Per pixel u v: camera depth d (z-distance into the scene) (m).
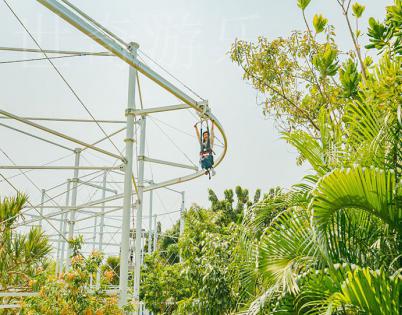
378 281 3.52
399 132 4.65
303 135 5.29
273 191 5.93
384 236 4.49
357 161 4.63
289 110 9.68
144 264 19.66
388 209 4.02
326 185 3.84
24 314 8.84
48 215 19.02
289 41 9.48
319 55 7.86
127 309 10.77
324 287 4.02
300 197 5.04
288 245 4.66
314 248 4.08
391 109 4.54
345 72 6.65
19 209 11.93
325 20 8.41
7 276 11.39
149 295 17.42
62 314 8.80
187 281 11.55
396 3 6.08
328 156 5.16
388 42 6.61
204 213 15.31
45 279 9.82
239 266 5.73
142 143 18.09
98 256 10.02
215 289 9.29
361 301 3.54
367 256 4.54
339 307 3.97
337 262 4.43
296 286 4.04
